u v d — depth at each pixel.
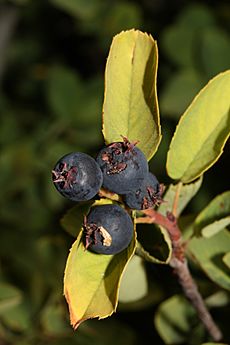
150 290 0.27
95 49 0.58
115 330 0.31
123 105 0.21
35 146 0.45
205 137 0.22
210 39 0.42
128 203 0.20
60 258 0.33
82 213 0.24
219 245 0.24
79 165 0.20
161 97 0.42
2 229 0.43
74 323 0.20
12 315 0.32
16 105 0.54
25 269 0.39
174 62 0.42
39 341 0.32
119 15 0.49
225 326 0.27
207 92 0.22
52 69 0.49
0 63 0.56
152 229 0.23
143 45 0.21
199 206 0.42
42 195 0.44
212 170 0.42
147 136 0.21
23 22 0.60
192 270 0.28
